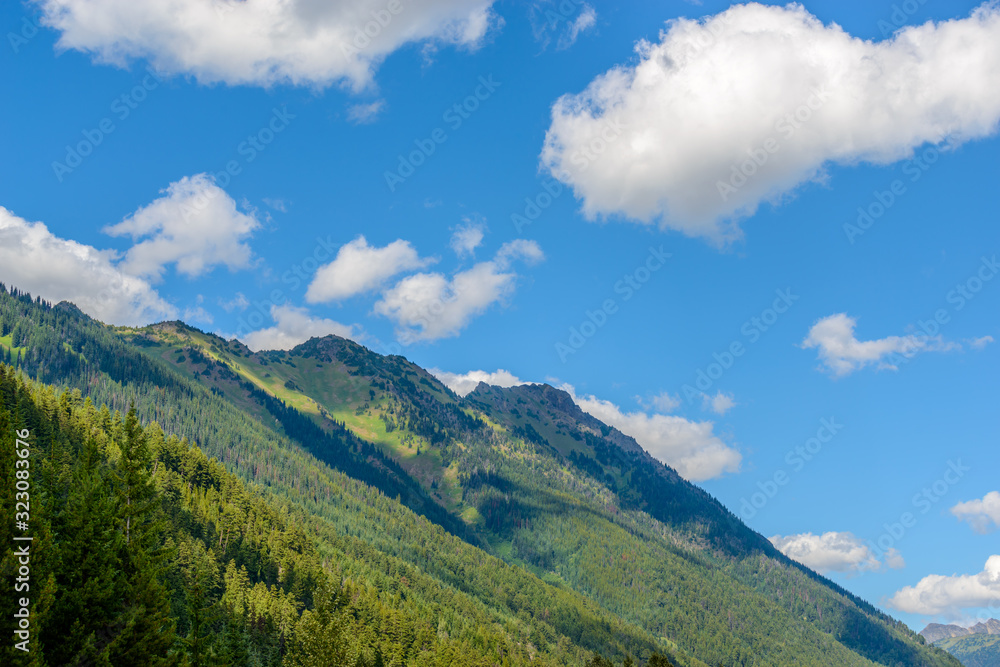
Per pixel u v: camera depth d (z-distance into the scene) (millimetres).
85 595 56750
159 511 148125
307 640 101750
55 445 124125
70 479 69562
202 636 83812
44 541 56250
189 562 138750
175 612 108500
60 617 55750
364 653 133500
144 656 58562
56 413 166875
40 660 50938
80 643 55000
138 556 62844
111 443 168750
